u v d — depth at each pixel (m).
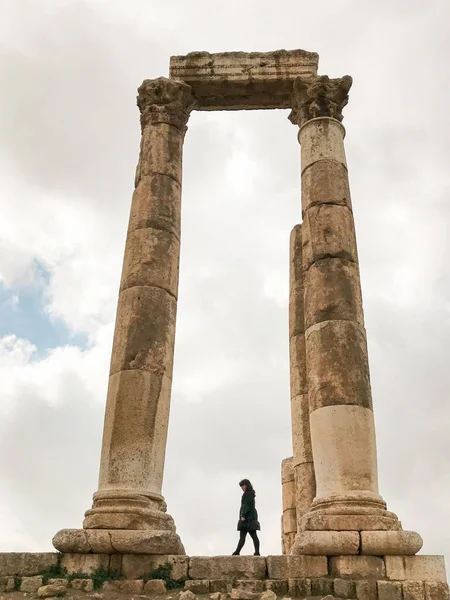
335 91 16.50
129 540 10.59
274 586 10.05
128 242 14.48
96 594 9.62
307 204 14.90
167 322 13.54
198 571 10.41
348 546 10.65
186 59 17.33
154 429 12.34
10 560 10.38
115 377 12.76
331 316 13.13
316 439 12.29
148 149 15.65
